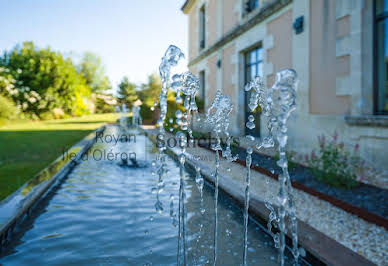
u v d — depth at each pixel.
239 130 7.20
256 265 1.35
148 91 20.31
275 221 1.68
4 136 7.70
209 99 9.49
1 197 2.30
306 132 4.36
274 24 5.38
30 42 18.27
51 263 1.37
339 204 2.22
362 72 3.44
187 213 2.07
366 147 3.30
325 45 3.98
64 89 18.00
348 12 3.58
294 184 2.86
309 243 1.40
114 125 13.38
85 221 1.91
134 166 3.88
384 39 3.39
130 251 1.50
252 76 6.90
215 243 1.58
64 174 3.26
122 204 2.28
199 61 10.62
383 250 1.53
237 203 2.20
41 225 1.84
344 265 1.19
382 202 2.26
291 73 1.18
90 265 1.36
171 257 1.43
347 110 3.64
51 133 8.71
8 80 15.47
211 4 9.16
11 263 1.38
